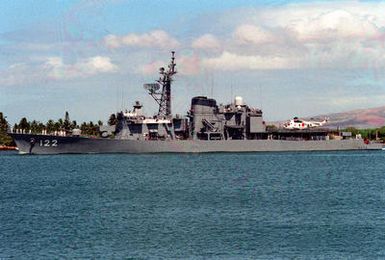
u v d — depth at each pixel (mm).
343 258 84500
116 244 93250
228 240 95562
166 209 127812
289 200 141750
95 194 156375
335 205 132500
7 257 86188
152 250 89500
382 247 90062
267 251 88562
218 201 140500
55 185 182750
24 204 137625
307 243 93188
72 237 98250
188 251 88938
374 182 186250
